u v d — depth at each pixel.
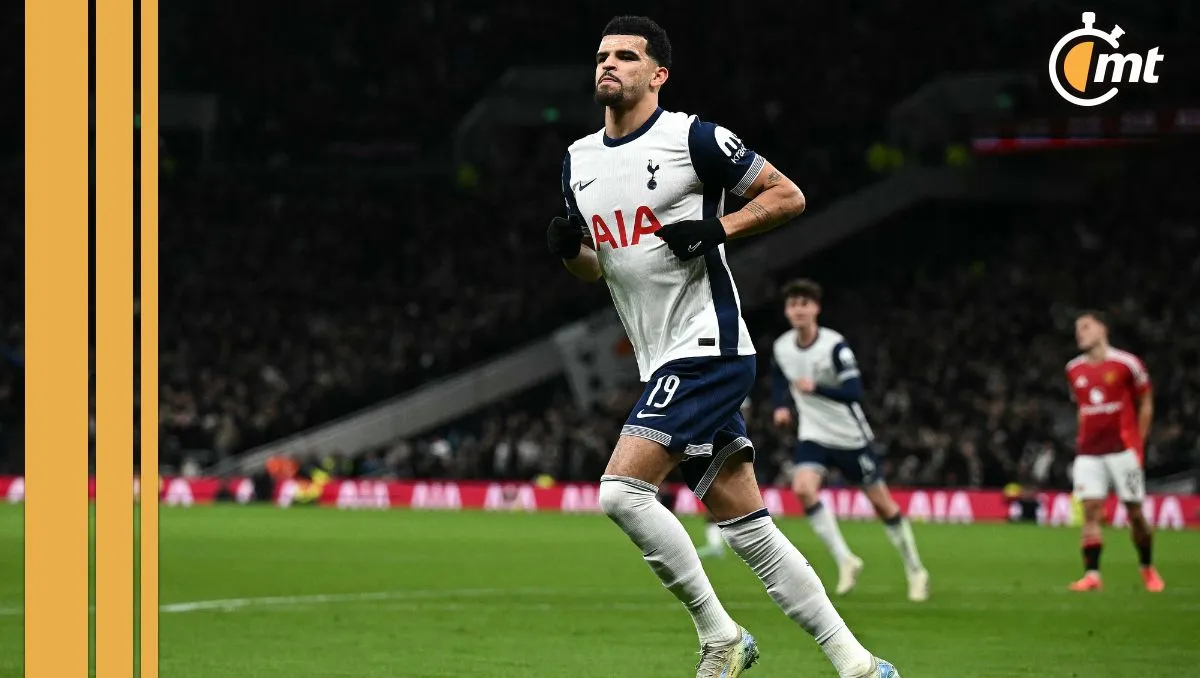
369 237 53.12
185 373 43.16
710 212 7.48
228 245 52.09
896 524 15.10
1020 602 14.66
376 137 57.94
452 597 14.88
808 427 15.60
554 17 59.12
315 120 57.75
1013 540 25.80
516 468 38.72
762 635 11.59
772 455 36.75
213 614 13.09
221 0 59.22
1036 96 50.69
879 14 57.59
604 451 37.47
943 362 42.12
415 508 37.06
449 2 60.22
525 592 15.48
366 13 59.94
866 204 50.75
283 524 28.84
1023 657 10.45
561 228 7.70
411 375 43.84
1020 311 45.12
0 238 50.53
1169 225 50.59
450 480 38.91
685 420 7.26
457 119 58.22
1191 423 35.53
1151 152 52.34
